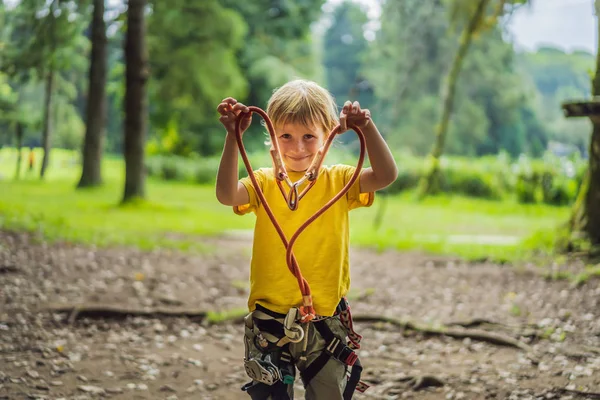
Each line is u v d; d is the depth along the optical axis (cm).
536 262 974
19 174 3362
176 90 3475
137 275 842
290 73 4034
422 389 470
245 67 4081
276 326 283
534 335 610
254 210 296
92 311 632
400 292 839
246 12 4106
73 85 3503
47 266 847
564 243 1016
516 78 4059
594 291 769
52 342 547
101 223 1439
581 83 6525
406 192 2994
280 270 285
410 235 1589
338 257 287
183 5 3266
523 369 509
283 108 284
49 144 3130
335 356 283
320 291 283
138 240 1171
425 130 3512
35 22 1834
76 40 2102
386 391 468
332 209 289
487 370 508
